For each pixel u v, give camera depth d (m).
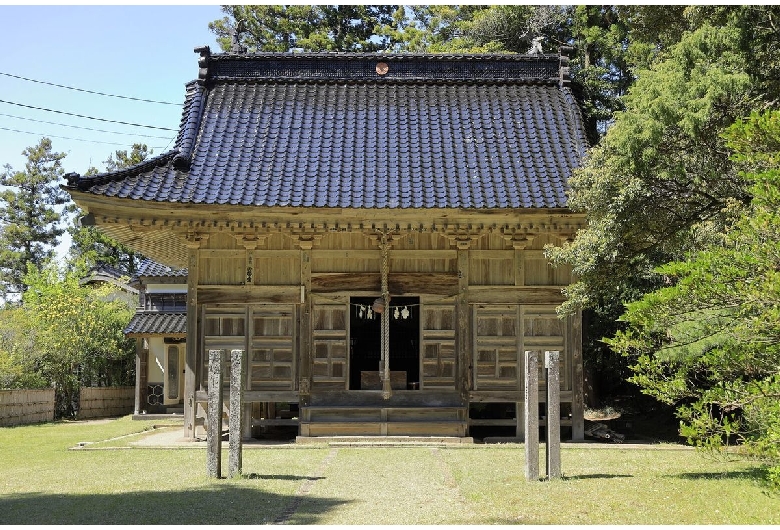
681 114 10.66
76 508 7.85
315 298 14.87
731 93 10.66
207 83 17.28
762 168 8.39
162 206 13.81
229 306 14.88
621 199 11.03
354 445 13.70
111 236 15.79
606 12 27.11
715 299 7.24
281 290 14.85
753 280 6.73
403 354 18.84
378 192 14.41
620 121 11.40
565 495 8.34
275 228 14.26
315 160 15.47
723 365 7.81
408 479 9.77
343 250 14.92
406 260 14.93
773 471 6.66
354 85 17.52
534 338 14.93
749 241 7.32
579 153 15.66
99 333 27.14
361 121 16.69
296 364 14.81
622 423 18.95
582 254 11.73
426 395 14.73
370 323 18.83
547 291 14.95
